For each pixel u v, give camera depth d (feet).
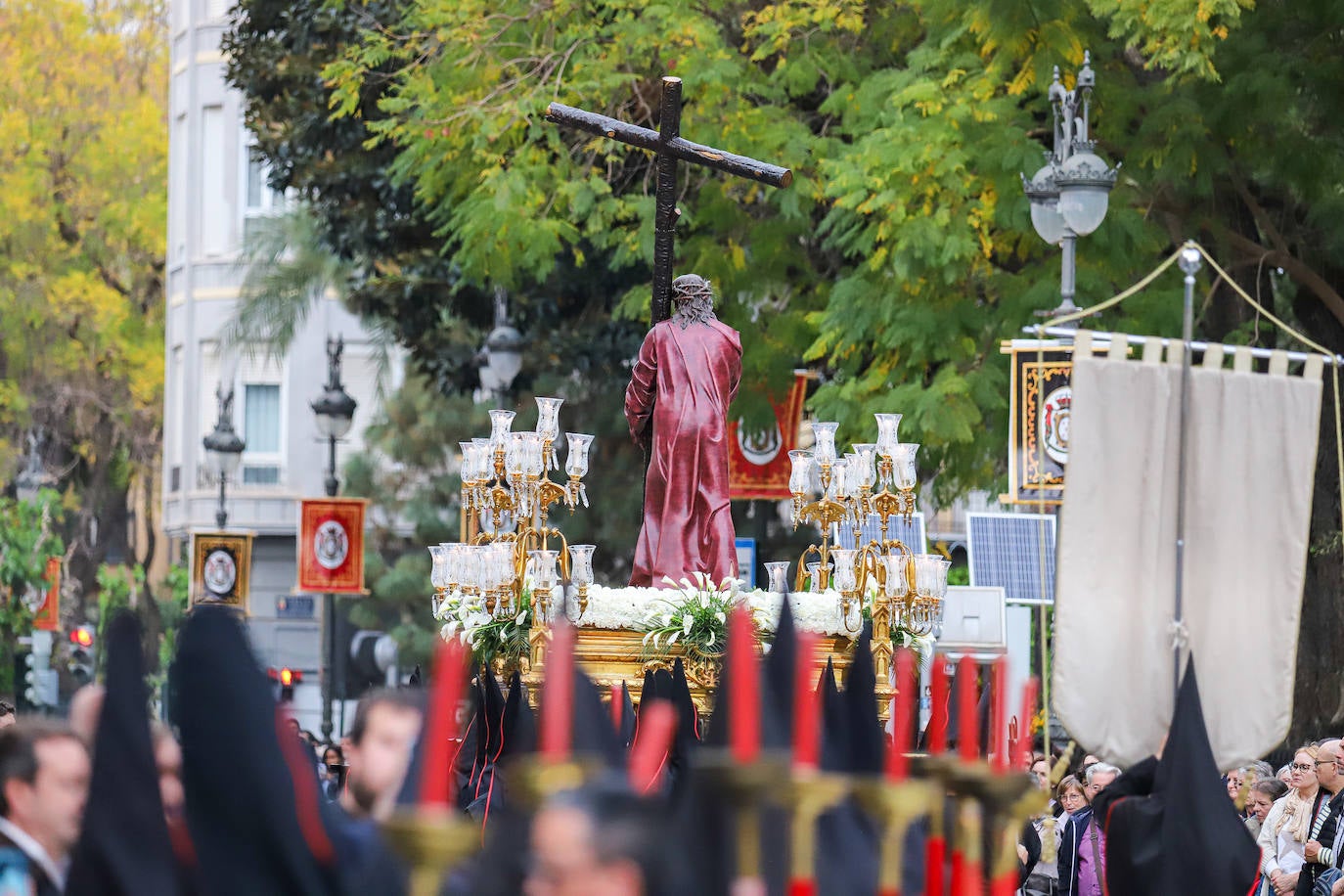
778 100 124.88
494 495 69.10
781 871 26.08
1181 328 106.42
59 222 279.08
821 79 130.62
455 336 179.93
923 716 66.90
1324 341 118.01
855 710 31.40
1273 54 104.94
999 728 32.48
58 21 278.05
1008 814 31.04
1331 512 110.52
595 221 122.83
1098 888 64.75
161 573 312.09
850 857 29.45
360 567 149.38
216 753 26.21
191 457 275.18
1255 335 110.42
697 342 70.33
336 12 149.79
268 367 271.90
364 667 215.92
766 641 65.26
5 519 212.02
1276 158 106.32
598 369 164.76
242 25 157.79
